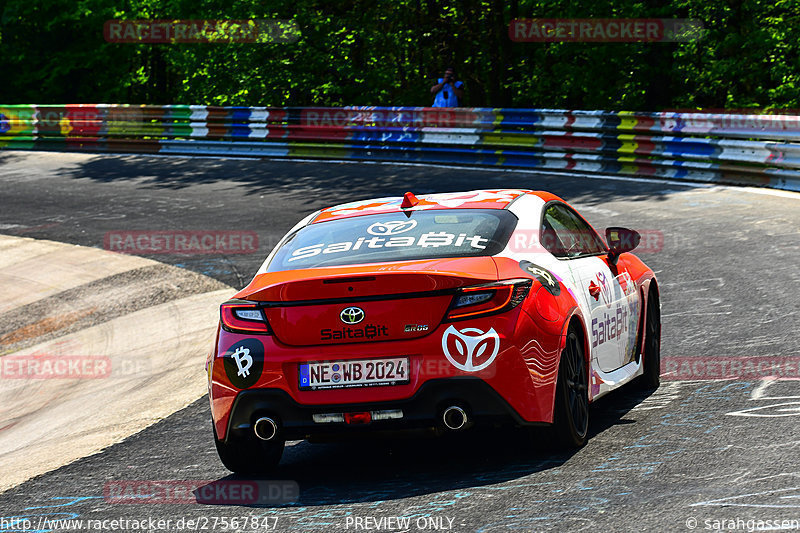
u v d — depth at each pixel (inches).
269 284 747.4
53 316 1859.0
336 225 849.5
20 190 3235.7
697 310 1256.2
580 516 598.2
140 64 6417.3
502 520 605.3
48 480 852.0
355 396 706.2
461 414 697.0
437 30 4613.7
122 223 2559.1
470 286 709.3
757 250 1595.7
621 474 681.0
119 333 1670.8
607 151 2832.2
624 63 4141.2
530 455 763.4
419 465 775.7
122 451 935.7
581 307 799.1
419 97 4692.4
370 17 4682.6
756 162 2336.4
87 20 6166.3
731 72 4087.1
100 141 4106.8
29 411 1290.6
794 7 4074.8
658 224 1929.1
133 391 1268.5
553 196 920.3
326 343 714.2
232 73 4532.5
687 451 721.6
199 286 1894.7
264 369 720.3
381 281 706.8
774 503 589.9
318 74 4576.8
